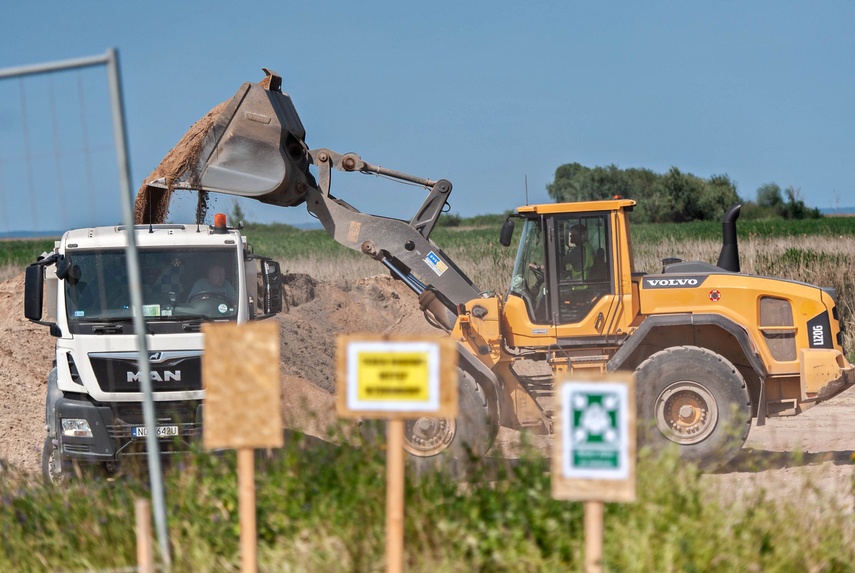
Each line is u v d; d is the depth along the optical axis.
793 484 30.47
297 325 65.56
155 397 35.00
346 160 40.25
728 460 34.50
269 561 19.83
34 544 21.80
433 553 19.48
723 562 18.83
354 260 99.56
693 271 38.72
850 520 22.50
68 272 36.00
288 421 30.58
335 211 40.41
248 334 17.78
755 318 36.44
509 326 37.50
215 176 39.38
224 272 36.94
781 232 151.50
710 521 20.05
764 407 36.38
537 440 39.25
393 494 17.23
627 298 36.44
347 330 72.00
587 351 36.94
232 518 21.67
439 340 17.08
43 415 48.03
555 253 36.81
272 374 17.73
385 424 25.66
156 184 39.72
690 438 35.00
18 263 111.12
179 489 23.14
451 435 34.81
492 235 175.00
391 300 78.19
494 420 35.94
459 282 39.78
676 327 37.16
